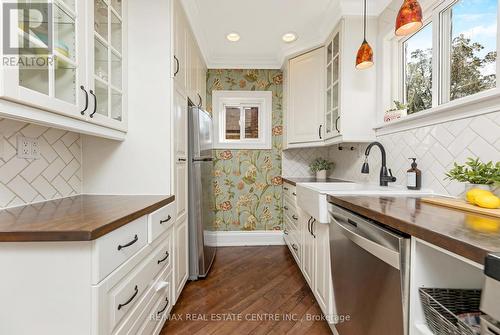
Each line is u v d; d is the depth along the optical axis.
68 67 1.10
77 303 0.83
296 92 2.88
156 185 1.71
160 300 1.45
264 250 3.11
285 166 3.33
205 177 2.41
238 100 3.36
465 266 0.80
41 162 1.37
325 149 3.32
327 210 1.54
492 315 0.50
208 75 3.30
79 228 0.83
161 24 1.70
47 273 0.83
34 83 0.94
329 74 2.47
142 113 1.70
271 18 2.32
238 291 2.13
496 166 1.09
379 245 0.94
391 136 1.90
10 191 1.19
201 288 2.17
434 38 1.53
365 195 1.46
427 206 1.10
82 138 1.70
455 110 1.33
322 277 1.68
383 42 2.03
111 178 1.70
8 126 1.18
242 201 3.33
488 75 1.25
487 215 0.91
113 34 1.57
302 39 2.68
